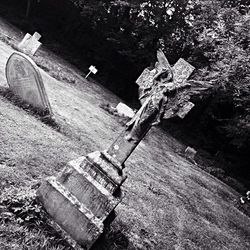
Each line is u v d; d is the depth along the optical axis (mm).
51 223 4867
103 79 35469
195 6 31812
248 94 19844
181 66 5426
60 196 4906
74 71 29188
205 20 27234
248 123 23547
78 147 9383
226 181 24094
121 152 5434
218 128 30516
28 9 35812
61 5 38906
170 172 15695
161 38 35188
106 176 5199
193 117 34281
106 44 37531
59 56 32344
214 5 26312
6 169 5895
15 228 4531
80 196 5020
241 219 14805
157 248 6844
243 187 24719
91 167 5188
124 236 6191
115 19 36812
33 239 4539
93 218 4891
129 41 36438
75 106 15461
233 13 19578
